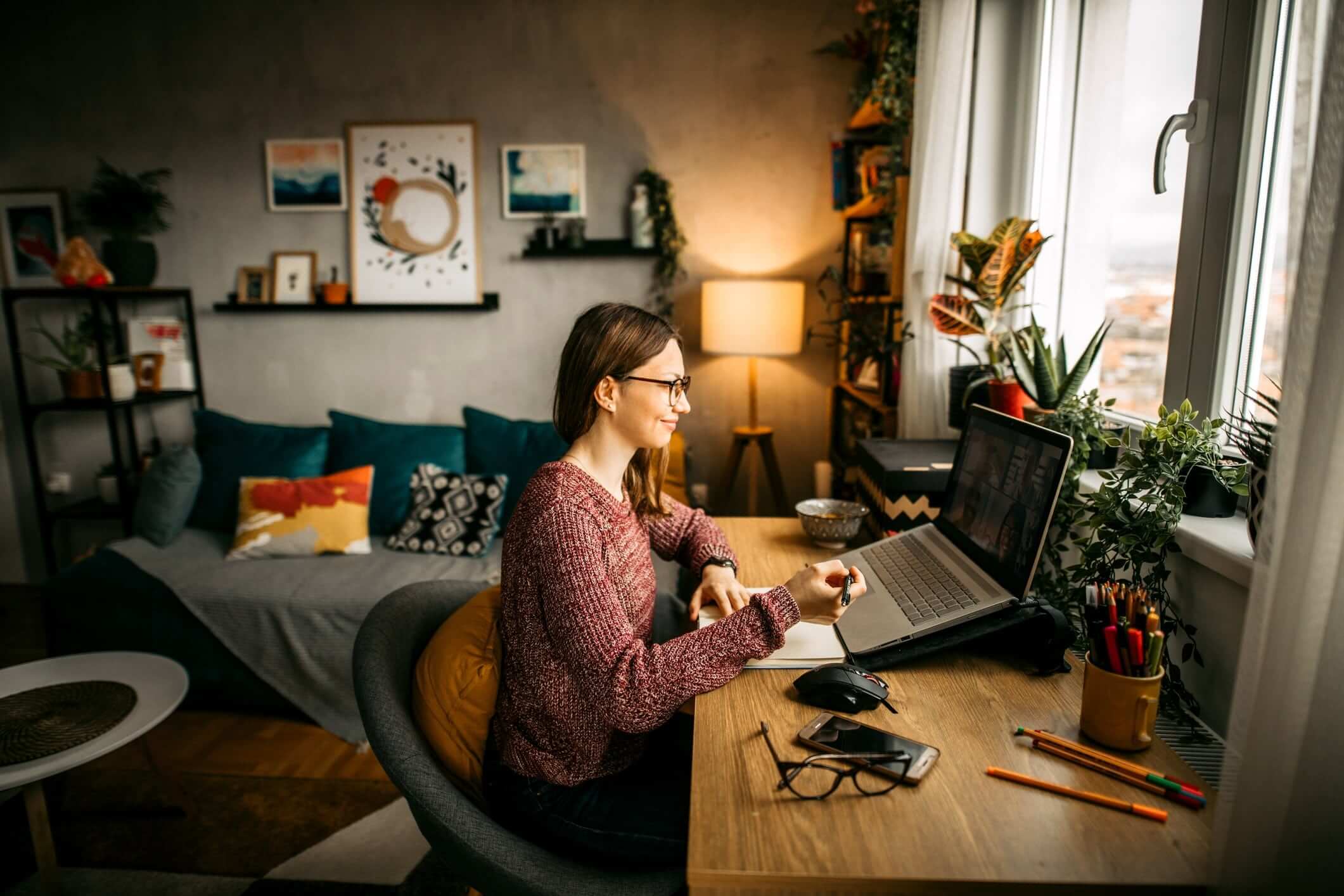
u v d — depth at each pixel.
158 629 2.42
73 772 2.12
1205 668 1.14
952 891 0.69
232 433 3.10
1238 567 1.02
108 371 3.18
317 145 3.44
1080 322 2.03
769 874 0.70
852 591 1.02
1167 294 1.65
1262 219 1.35
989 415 1.31
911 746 0.89
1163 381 1.64
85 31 3.43
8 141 3.53
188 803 1.92
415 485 2.86
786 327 3.19
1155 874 0.70
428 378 3.61
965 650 1.15
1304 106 0.78
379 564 2.62
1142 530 1.13
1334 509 0.72
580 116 3.40
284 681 2.38
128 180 3.37
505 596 1.04
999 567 1.11
